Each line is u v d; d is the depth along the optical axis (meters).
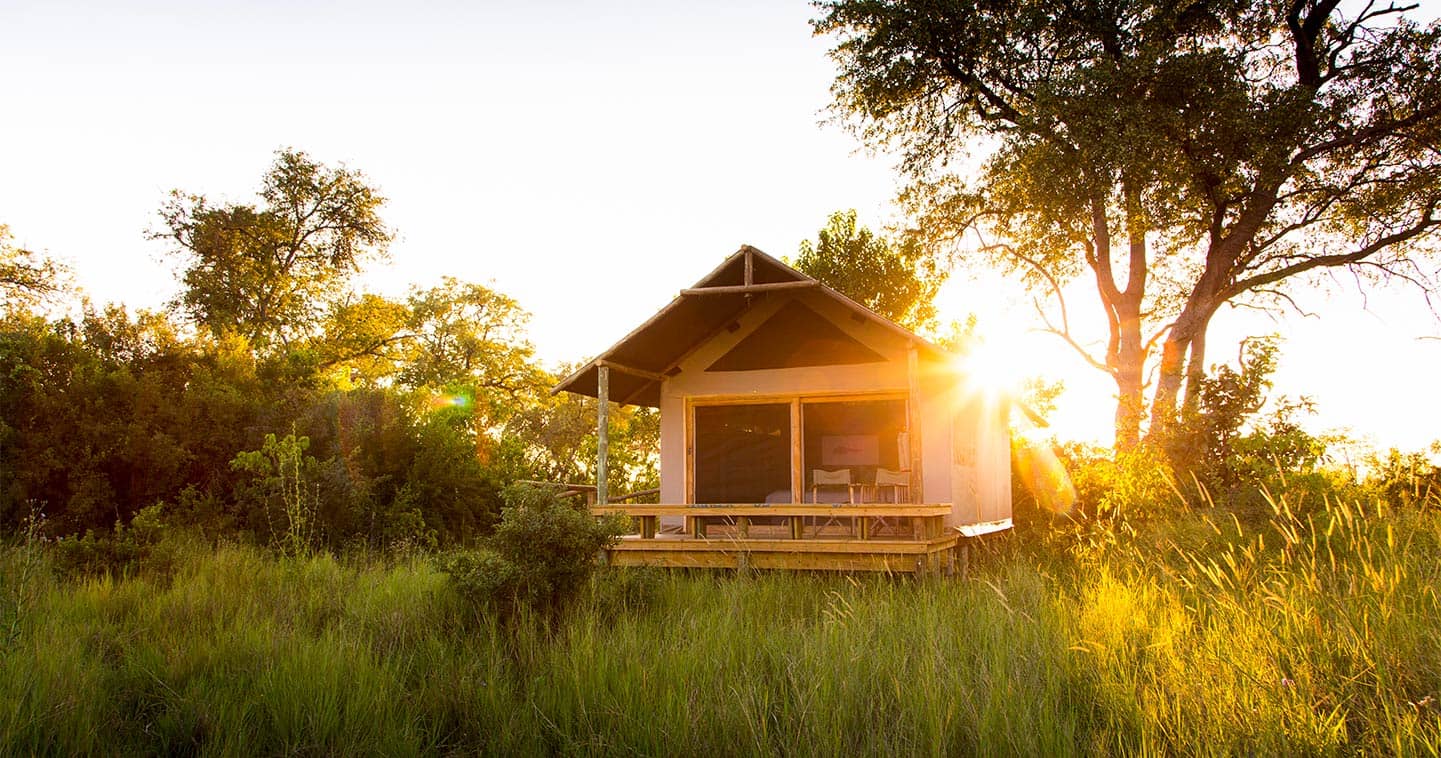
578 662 6.34
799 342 14.02
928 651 6.16
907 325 31.56
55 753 5.37
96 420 14.64
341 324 34.66
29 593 8.45
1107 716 5.14
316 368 19.97
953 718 5.19
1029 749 4.69
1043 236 21.98
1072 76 18.30
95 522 14.03
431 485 16.84
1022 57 20.81
